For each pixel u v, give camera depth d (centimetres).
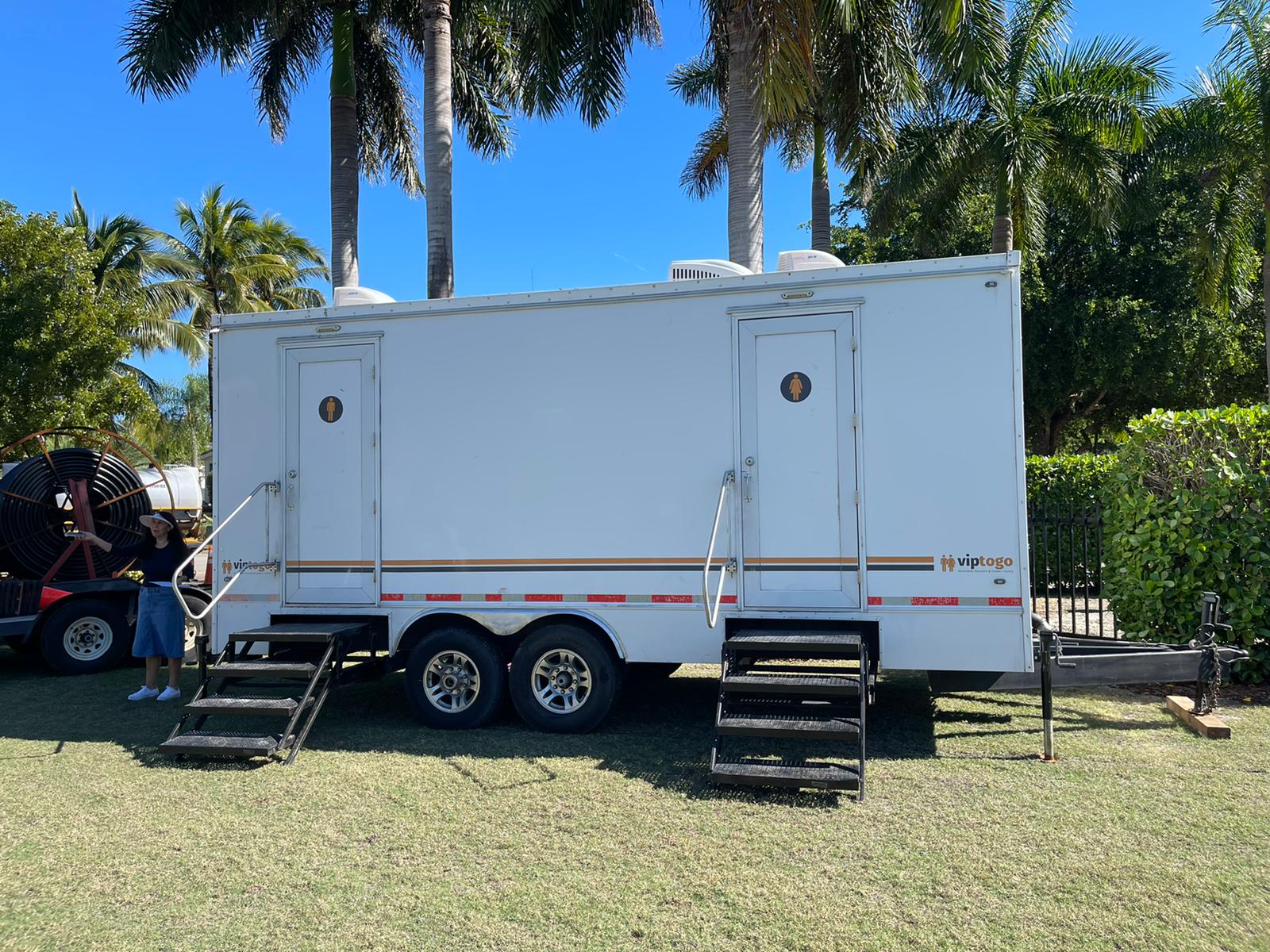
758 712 564
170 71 1271
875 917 362
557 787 528
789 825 460
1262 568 725
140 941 359
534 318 656
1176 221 2066
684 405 623
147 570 784
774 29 1026
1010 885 386
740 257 1116
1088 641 694
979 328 571
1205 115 1581
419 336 679
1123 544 821
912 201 1625
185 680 881
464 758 588
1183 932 346
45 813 505
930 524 574
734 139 1120
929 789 507
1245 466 744
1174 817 457
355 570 685
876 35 1239
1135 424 836
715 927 359
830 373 596
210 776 568
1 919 380
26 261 1440
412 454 677
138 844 458
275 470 704
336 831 471
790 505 600
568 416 646
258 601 702
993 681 593
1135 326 2023
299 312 704
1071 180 1588
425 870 418
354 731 664
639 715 695
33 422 1388
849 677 548
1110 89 1558
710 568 614
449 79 1283
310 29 1492
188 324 3156
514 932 359
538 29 1130
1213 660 596
